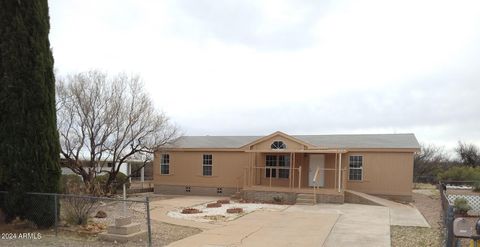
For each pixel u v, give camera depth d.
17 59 12.65
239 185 28.11
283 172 27.31
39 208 12.66
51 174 13.23
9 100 12.59
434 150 59.56
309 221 15.09
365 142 26.52
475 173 32.41
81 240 11.18
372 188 25.11
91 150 22.81
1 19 12.73
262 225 14.17
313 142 27.19
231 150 28.31
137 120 26.27
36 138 12.84
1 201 12.86
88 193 16.72
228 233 12.58
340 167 23.11
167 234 12.34
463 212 16.75
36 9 13.06
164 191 30.05
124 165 33.41
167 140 26.86
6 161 12.62
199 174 29.23
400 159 24.72
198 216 16.70
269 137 25.80
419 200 25.25
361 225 14.23
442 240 11.23
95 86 23.61
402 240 11.75
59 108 22.66
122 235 11.13
